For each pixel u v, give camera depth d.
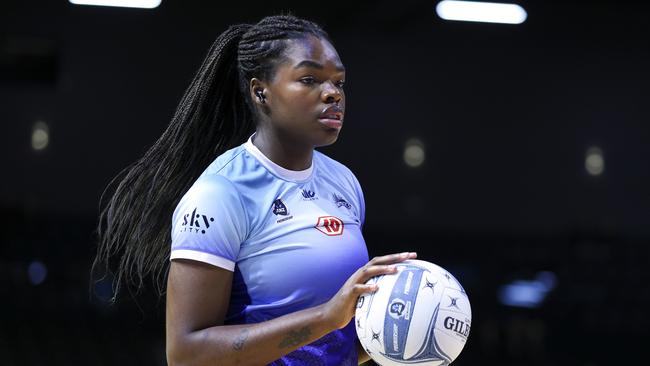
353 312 5.48
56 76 43.09
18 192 42.91
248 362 5.46
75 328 33.06
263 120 5.98
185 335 5.53
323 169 6.34
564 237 44.00
